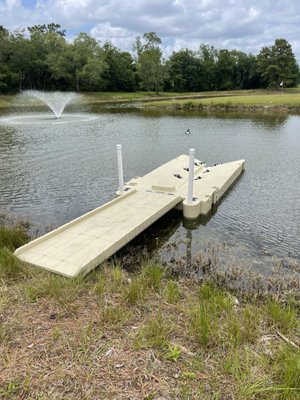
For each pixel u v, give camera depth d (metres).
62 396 1.84
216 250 4.87
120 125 18.36
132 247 5.04
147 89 50.28
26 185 7.96
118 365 2.10
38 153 11.33
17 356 2.16
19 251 4.06
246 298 3.55
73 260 3.91
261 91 49.50
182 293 3.34
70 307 2.77
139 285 3.21
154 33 50.53
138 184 7.20
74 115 23.75
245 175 8.85
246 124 18.28
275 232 5.48
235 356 2.19
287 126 17.31
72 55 42.25
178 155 11.28
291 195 7.25
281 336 2.55
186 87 56.31
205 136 14.80
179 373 2.04
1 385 1.91
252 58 58.38
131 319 2.66
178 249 5.00
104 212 5.53
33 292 2.95
